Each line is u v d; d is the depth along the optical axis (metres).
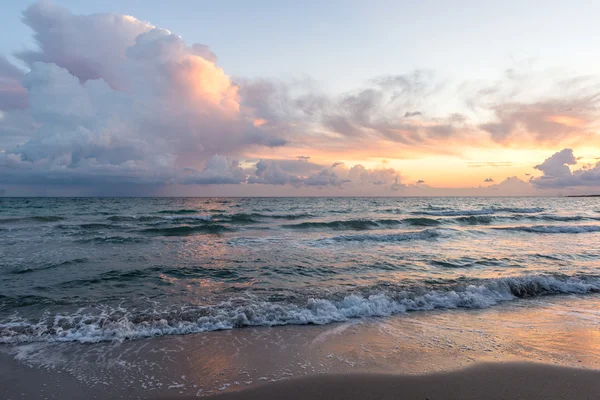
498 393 4.03
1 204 49.53
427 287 8.34
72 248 14.02
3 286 8.44
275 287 8.49
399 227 24.44
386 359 4.88
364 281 9.11
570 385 4.20
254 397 3.95
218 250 13.90
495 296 8.13
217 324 6.14
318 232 20.81
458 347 5.30
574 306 7.53
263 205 58.84
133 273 9.85
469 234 19.75
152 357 4.93
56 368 4.59
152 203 62.34
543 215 34.22
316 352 5.11
